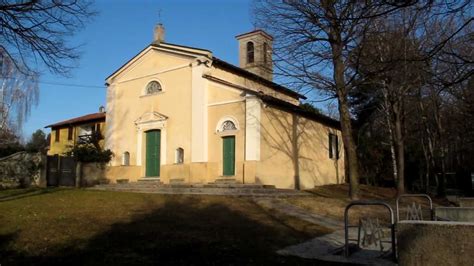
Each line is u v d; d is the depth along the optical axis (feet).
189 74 81.56
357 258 28.32
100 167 89.61
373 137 119.34
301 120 87.15
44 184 85.30
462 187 117.91
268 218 45.03
